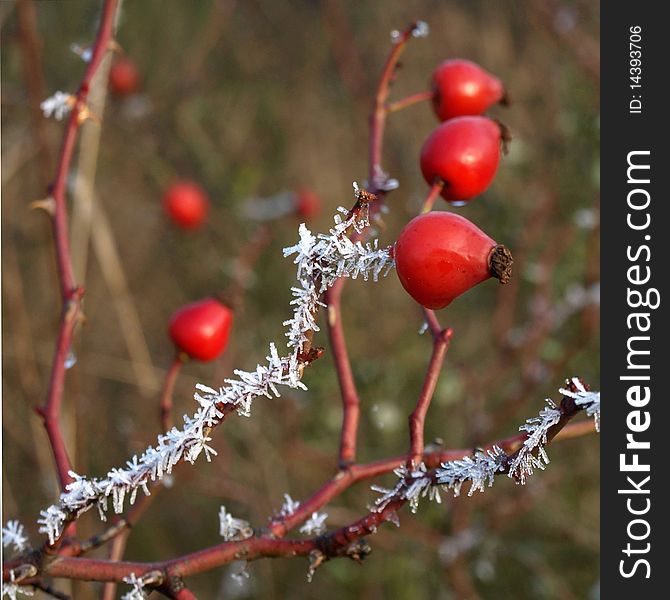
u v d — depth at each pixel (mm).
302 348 1224
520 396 3467
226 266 4758
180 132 5148
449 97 2119
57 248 1942
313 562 1430
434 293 1346
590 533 4109
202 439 1257
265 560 4074
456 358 4348
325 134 5715
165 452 1268
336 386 3826
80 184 3645
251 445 4145
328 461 3615
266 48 5734
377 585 3986
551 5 4504
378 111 2104
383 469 1623
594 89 4195
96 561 1424
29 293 4648
